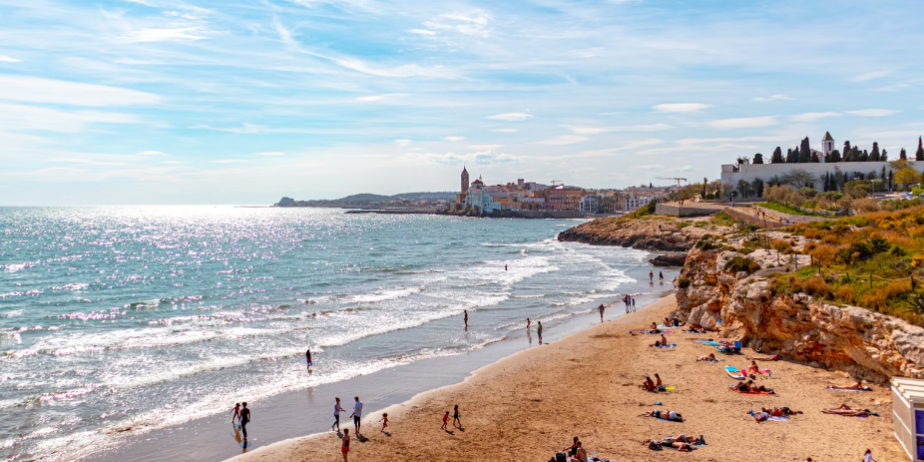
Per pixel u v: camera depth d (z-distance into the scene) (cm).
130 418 2911
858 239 4328
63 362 3869
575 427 2720
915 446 2223
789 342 3634
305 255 13312
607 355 3975
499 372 3656
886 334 2905
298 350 4212
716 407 2895
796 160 15575
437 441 2617
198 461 2450
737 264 4328
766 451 2370
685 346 4100
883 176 12925
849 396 2919
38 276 9506
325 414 2983
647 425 2705
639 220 15312
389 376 3616
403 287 7669
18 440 2631
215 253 13988
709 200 15925
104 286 8300
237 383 3456
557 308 6022
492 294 6956
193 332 4834
